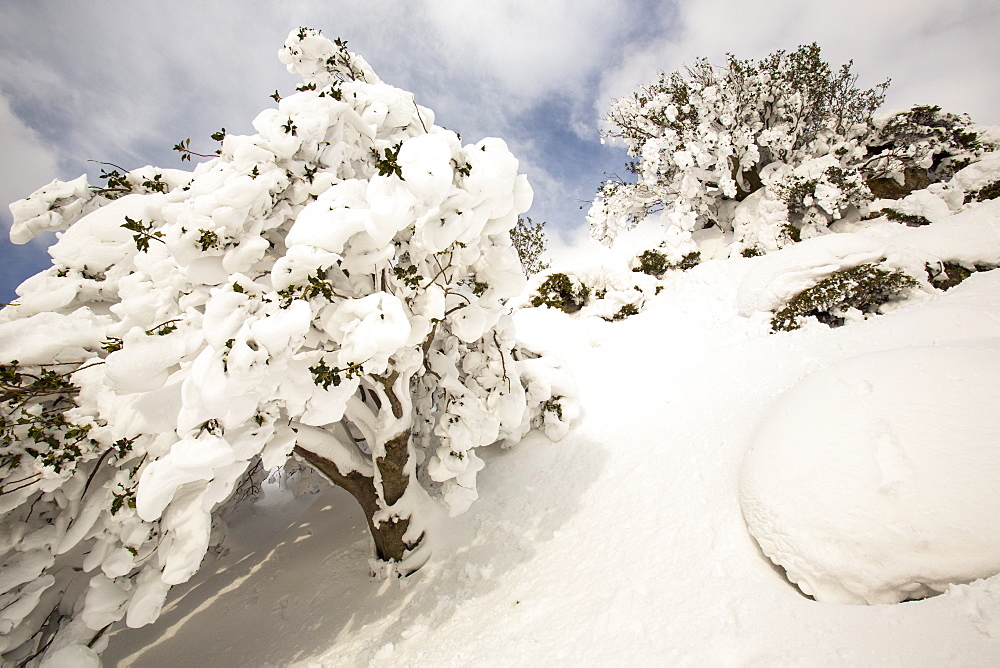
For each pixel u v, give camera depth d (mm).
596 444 6363
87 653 3430
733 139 15336
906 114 16031
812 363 5812
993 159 12172
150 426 3262
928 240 8023
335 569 5832
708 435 5109
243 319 2840
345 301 3275
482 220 3715
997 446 2734
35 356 3309
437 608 4258
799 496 3070
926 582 2498
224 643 4949
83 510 3559
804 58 15461
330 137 4129
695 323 10367
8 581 3254
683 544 3605
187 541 3252
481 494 6328
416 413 6863
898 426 3102
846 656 2225
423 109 4766
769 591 2896
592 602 3434
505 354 5664
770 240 13797
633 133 18812
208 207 3197
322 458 4754
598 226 19031
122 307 3758
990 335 4594
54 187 4516
